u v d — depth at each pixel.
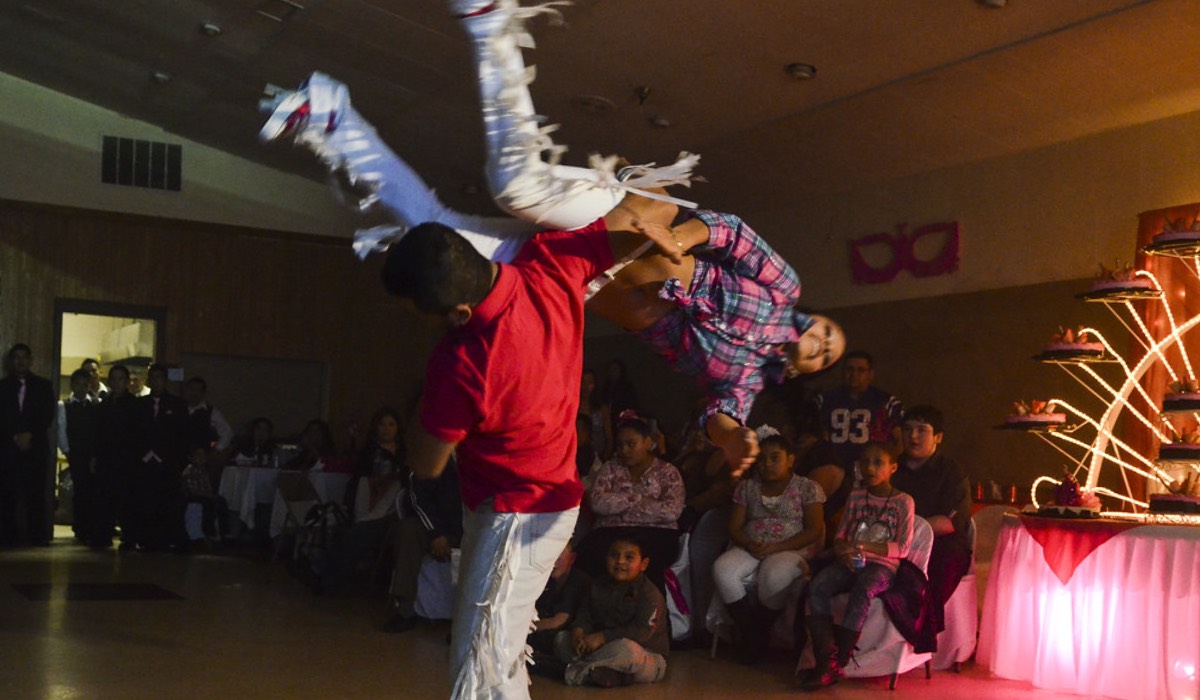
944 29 5.34
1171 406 4.49
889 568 4.61
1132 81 5.53
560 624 4.88
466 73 7.23
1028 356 6.45
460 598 2.17
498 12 1.71
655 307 2.21
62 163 10.47
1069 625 4.51
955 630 4.94
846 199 7.68
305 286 11.52
